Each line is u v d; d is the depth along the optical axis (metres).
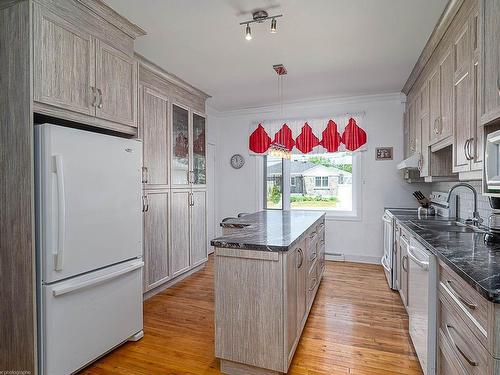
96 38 2.12
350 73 3.58
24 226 1.76
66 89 1.91
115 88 2.29
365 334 2.48
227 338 1.98
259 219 3.25
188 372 2.02
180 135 3.79
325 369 2.02
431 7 2.21
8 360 1.84
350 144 4.64
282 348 1.86
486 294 1.02
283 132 5.04
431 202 3.78
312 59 3.17
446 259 1.45
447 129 2.34
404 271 2.71
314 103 4.85
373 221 4.61
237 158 5.47
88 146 1.99
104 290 2.13
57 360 1.81
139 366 2.09
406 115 4.21
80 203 1.93
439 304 1.66
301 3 2.16
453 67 2.18
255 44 2.82
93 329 2.05
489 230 2.08
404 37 2.68
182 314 2.91
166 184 3.50
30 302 1.76
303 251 2.43
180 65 3.33
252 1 2.14
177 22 2.41
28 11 1.71
